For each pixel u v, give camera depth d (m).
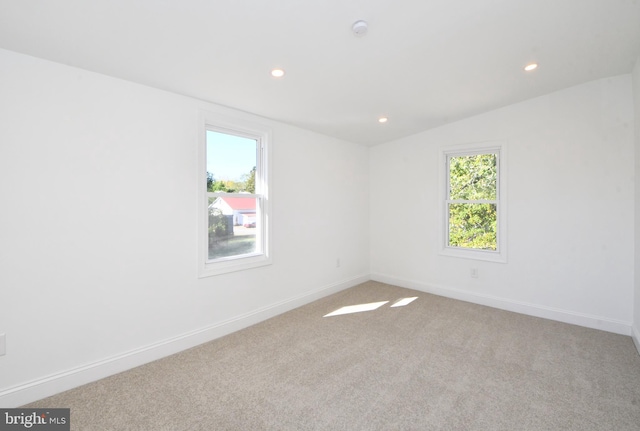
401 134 4.30
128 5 1.49
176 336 2.59
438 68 2.45
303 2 1.58
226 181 3.03
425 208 4.25
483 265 3.74
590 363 2.36
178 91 2.52
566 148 3.15
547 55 2.38
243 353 2.55
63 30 1.66
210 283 2.81
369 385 2.09
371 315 3.40
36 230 1.91
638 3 1.79
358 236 4.70
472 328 3.04
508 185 3.53
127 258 2.30
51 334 1.98
